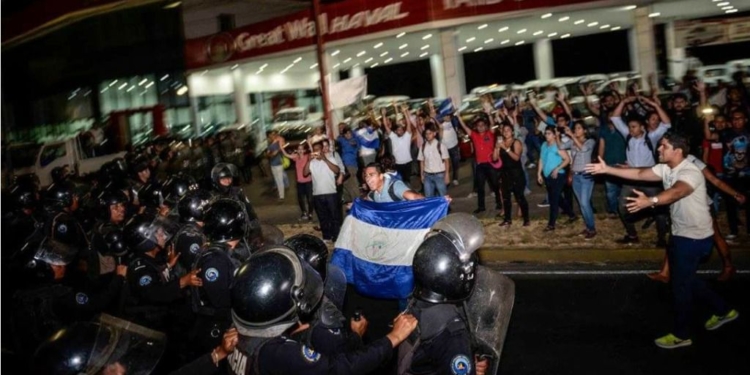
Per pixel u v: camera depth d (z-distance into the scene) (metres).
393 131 14.75
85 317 4.87
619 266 8.79
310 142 11.80
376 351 3.10
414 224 6.75
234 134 22.45
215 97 28.88
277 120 27.95
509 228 11.11
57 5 24.92
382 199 7.17
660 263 8.70
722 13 21.25
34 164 22.72
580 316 7.14
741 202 6.73
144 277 5.22
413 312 3.34
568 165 10.58
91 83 31.22
